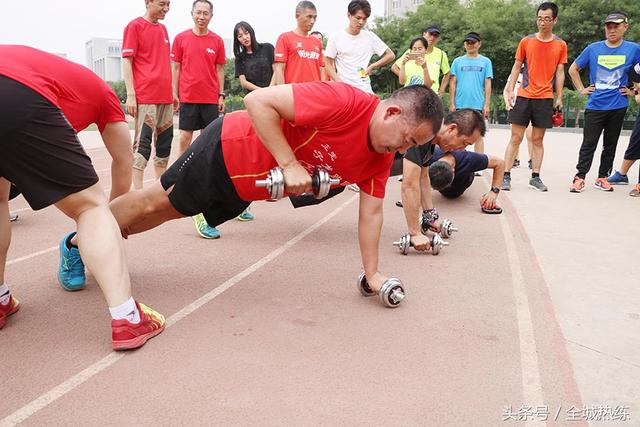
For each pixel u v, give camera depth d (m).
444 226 4.50
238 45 7.07
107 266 2.54
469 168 5.57
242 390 2.23
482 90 7.99
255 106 2.56
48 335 2.70
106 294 2.55
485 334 2.77
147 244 4.30
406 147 2.67
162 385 2.27
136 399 2.17
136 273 3.62
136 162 5.91
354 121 2.65
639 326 2.90
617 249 4.26
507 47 30.31
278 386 2.27
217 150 2.87
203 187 2.97
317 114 2.57
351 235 4.69
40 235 4.59
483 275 3.64
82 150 2.53
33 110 2.31
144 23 5.74
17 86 2.29
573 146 13.74
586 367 2.49
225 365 2.43
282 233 4.71
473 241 4.46
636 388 2.32
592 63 6.71
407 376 2.36
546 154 11.45
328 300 3.20
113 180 3.25
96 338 2.68
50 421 2.02
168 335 2.72
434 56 7.94
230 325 2.84
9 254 4.02
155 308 3.04
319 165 2.87
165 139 6.18
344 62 6.51
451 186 5.89
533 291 3.35
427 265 3.84
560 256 4.09
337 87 2.63
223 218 3.25
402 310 3.05
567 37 29.16
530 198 6.31
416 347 2.62
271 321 2.89
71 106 2.64
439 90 8.37
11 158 2.36
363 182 3.04
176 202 3.03
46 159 2.39
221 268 3.75
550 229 4.87
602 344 2.70
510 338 2.72
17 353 2.52
